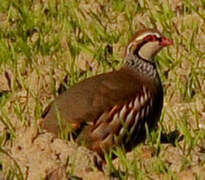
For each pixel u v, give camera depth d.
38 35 22.78
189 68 21.09
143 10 24.05
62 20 23.50
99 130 17.14
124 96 17.33
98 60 21.44
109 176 16.31
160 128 17.59
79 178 16.27
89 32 23.12
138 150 17.30
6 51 21.58
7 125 18.28
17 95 19.84
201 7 23.94
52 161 16.58
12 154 17.23
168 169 16.38
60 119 17.06
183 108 19.41
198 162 16.89
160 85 18.09
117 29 23.27
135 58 18.06
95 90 17.31
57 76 20.45
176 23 23.28
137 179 16.12
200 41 22.36
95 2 24.58
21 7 24.16
